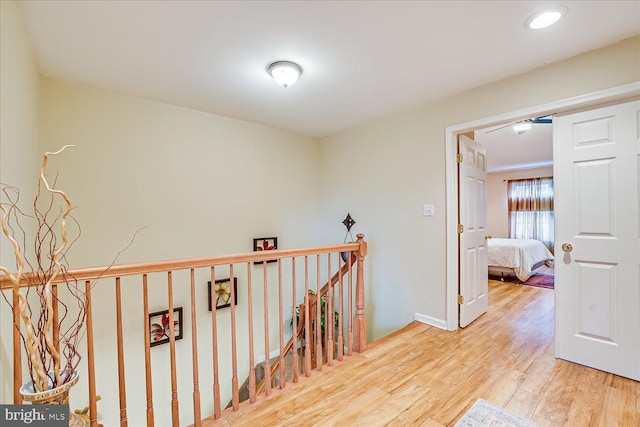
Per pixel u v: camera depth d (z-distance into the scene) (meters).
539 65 2.19
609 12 1.61
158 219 2.85
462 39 1.86
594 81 1.99
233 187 3.39
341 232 3.95
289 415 1.68
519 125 3.71
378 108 3.07
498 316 3.21
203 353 3.09
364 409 1.70
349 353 2.39
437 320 2.88
